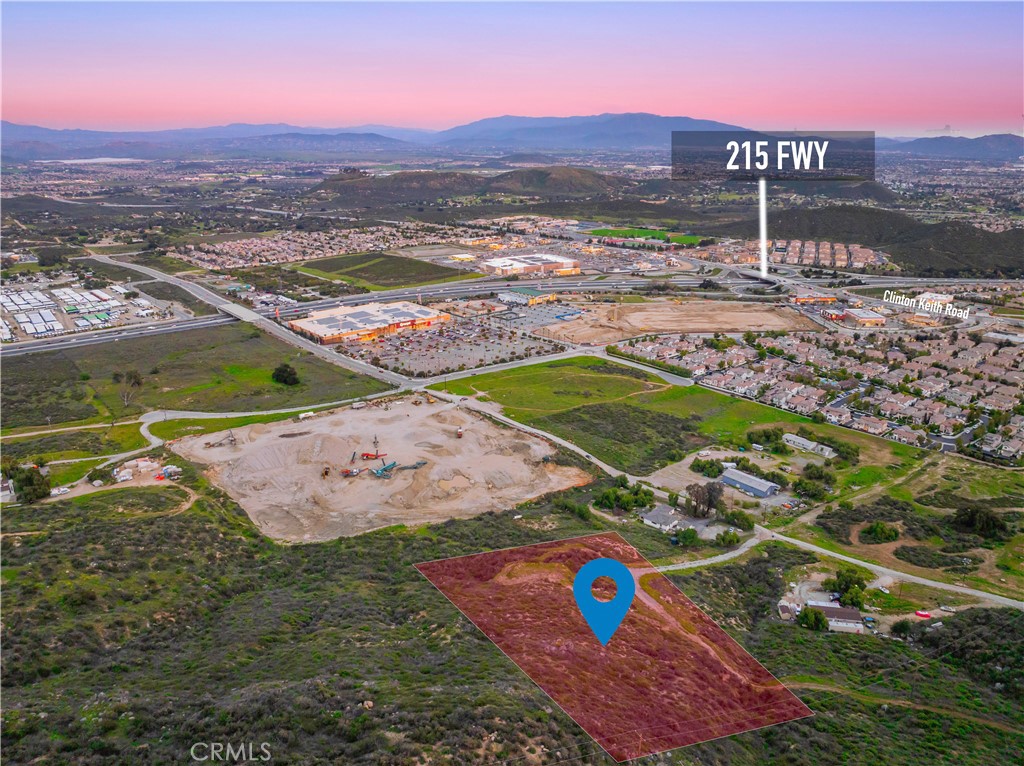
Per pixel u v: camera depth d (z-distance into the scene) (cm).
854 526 11375
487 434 15075
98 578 8388
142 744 5225
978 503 12294
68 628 7275
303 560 10131
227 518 11275
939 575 9862
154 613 8012
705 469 13688
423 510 11881
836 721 6372
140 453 14162
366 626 7562
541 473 13400
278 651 7025
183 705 5759
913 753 6012
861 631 8494
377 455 13825
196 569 9250
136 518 10625
